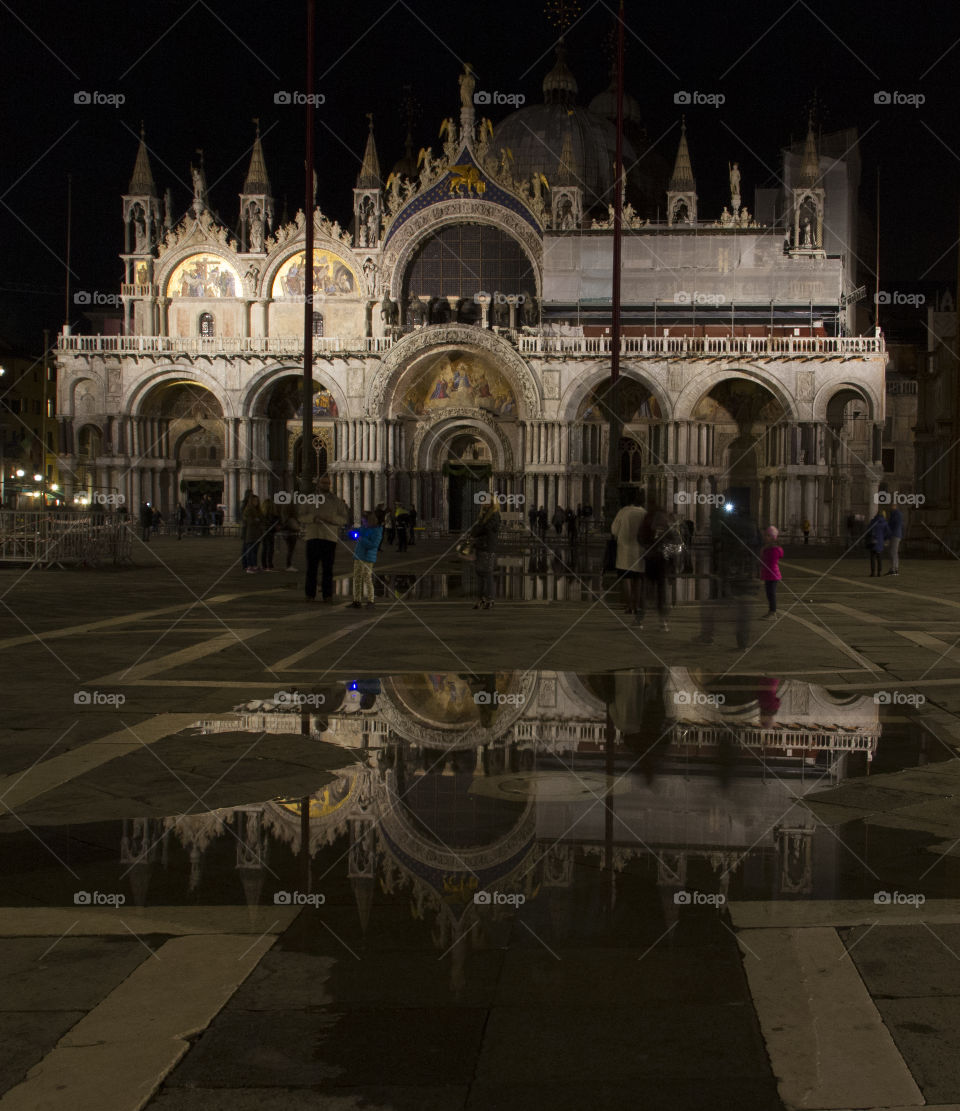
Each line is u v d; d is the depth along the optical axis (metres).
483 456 75.38
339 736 9.37
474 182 70.19
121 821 6.86
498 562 39.72
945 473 53.72
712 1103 3.54
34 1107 3.50
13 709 10.55
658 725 9.88
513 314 69.94
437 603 22.83
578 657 14.44
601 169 80.81
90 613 20.20
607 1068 3.77
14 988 4.39
